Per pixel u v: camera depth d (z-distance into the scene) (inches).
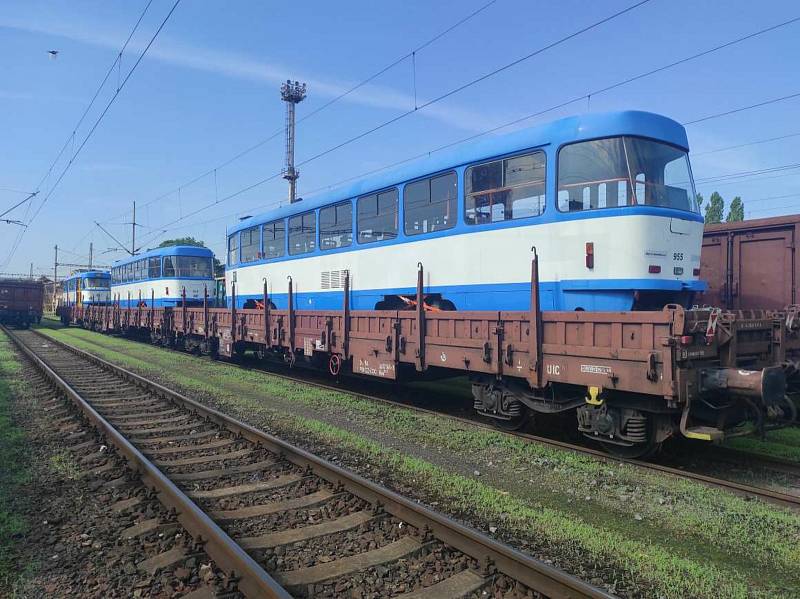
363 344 410.0
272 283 622.2
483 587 154.2
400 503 195.8
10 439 308.3
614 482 241.1
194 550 174.7
